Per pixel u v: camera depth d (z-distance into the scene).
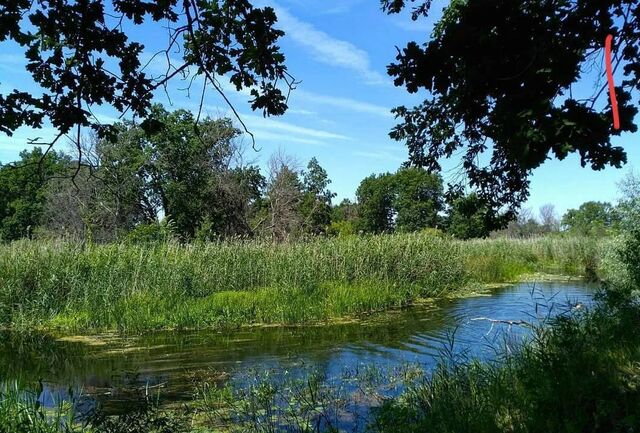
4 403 5.76
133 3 4.47
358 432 5.82
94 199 32.81
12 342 11.70
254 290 15.86
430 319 13.66
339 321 13.80
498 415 5.09
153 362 9.83
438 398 5.72
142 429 5.15
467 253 24.89
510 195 7.50
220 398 7.35
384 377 8.26
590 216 64.94
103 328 13.01
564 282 21.95
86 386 8.26
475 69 4.31
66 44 4.73
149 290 14.84
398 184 71.88
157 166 34.69
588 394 4.59
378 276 17.67
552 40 4.19
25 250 15.52
